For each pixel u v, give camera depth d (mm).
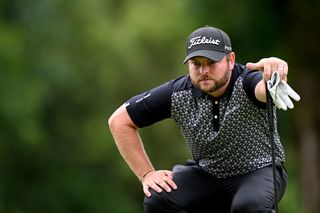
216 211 18656
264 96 16844
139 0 90875
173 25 87750
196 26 62500
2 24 80688
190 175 18547
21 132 76000
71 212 82312
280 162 18141
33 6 85562
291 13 59719
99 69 89125
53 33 87625
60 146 87562
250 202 17250
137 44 88312
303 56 61250
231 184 18141
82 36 89312
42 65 85438
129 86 89188
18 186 79062
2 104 74562
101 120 88500
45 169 81438
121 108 18484
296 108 62906
